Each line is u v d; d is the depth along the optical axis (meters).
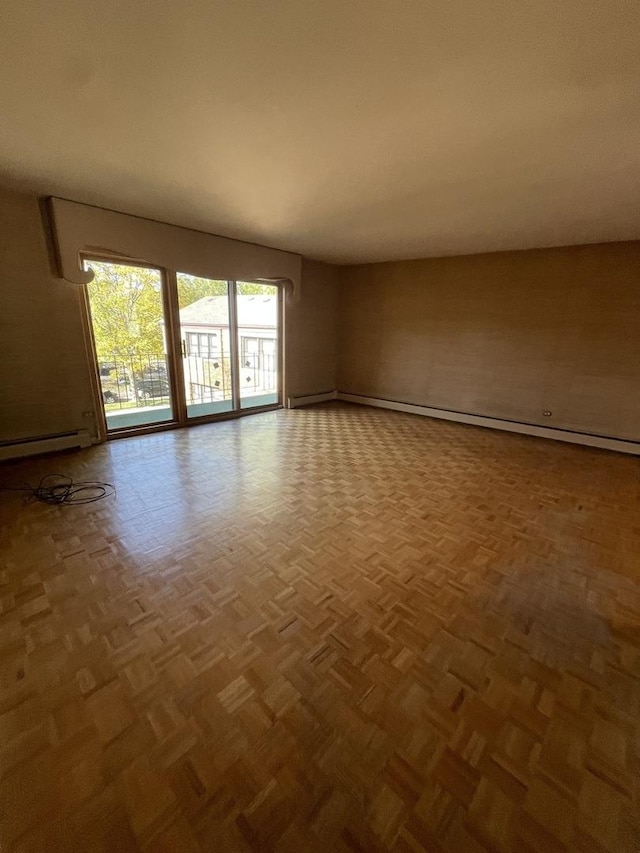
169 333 4.19
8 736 1.17
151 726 1.21
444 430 4.79
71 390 3.60
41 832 0.96
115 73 1.47
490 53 1.31
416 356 5.55
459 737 1.21
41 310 3.29
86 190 2.84
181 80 1.51
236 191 2.76
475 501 2.84
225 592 1.82
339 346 6.42
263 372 6.61
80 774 1.08
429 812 1.02
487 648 1.55
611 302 3.97
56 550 2.12
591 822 1.01
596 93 1.52
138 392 4.91
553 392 4.46
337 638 1.57
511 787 1.08
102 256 3.57
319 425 4.88
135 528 2.36
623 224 3.27
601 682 1.42
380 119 1.76
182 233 3.82
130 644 1.52
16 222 3.03
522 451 4.04
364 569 2.02
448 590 1.88
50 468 3.25
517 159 2.13
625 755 1.18
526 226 3.48
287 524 2.45
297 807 1.02
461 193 2.70
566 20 1.15
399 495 2.90
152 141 2.03
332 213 3.25
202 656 1.47
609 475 3.41
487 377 4.94
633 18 1.13
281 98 1.62
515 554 2.19
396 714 1.28
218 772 1.09
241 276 4.46
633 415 4.01
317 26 1.21
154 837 0.95
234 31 1.24
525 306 4.52
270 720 1.24
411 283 5.42
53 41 1.30
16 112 1.76
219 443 4.02
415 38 1.25
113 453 3.64
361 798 1.04
